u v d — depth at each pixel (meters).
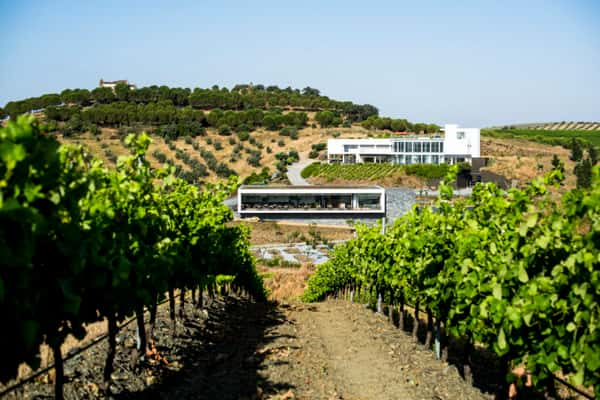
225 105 165.12
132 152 8.27
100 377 7.50
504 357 7.48
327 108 172.38
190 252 11.62
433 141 91.81
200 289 14.56
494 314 6.63
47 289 5.01
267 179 91.19
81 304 5.88
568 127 172.50
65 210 5.11
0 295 3.71
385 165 87.25
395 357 10.67
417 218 11.28
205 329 12.92
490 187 8.76
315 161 109.75
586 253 5.12
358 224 19.58
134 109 138.62
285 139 130.00
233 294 24.11
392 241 13.04
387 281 13.97
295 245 50.28
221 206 14.66
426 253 9.63
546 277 6.14
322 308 21.70
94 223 6.09
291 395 7.57
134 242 7.25
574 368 5.89
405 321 16.09
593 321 5.25
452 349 11.67
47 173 4.59
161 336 10.82
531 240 6.54
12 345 4.40
